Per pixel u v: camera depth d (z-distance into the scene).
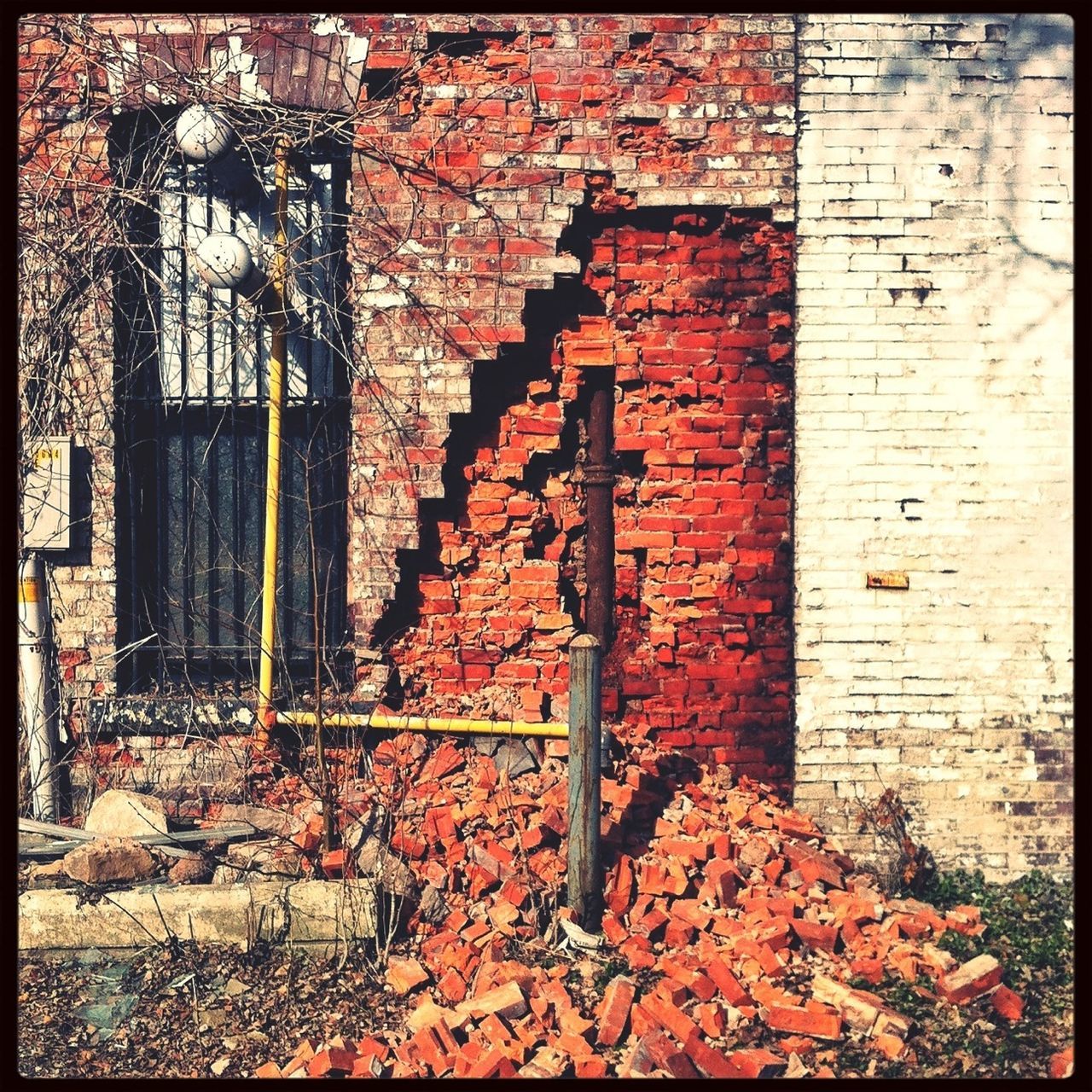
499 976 4.47
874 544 5.56
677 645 5.61
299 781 5.52
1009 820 5.58
